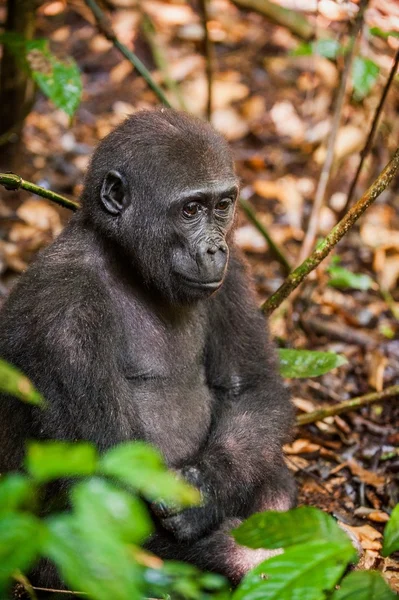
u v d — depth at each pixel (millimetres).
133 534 4520
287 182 20188
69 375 8930
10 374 5316
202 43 23891
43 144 20828
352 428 13500
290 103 22359
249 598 5648
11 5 16719
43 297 9102
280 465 10328
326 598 6176
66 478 8898
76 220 9977
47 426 9016
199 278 9445
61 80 12375
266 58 23609
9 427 9469
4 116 18234
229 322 10680
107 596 4297
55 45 23531
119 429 9141
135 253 9578
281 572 5711
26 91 18109
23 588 9242
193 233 9453
